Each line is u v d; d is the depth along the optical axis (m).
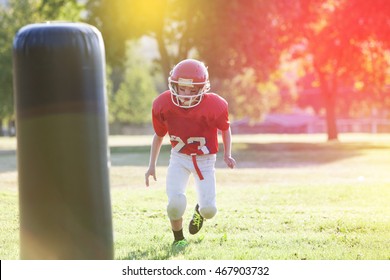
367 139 131.88
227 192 32.19
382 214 25.05
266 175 44.75
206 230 21.30
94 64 11.81
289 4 82.25
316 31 103.44
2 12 110.62
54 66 11.54
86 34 11.79
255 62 80.75
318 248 18.56
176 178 18.47
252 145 89.06
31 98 11.65
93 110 11.83
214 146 18.48
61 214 11.77
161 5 86.38
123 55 92.69
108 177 12.23
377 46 102.94
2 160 59.53
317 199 29.77
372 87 112.94
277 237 19.95
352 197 30.44
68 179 11.72
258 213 25.05
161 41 91.38
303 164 56.62
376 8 96.50
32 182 11.81
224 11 79.50
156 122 18.61
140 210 25.84
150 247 18.44
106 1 87.31
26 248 12.03
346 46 101.56
